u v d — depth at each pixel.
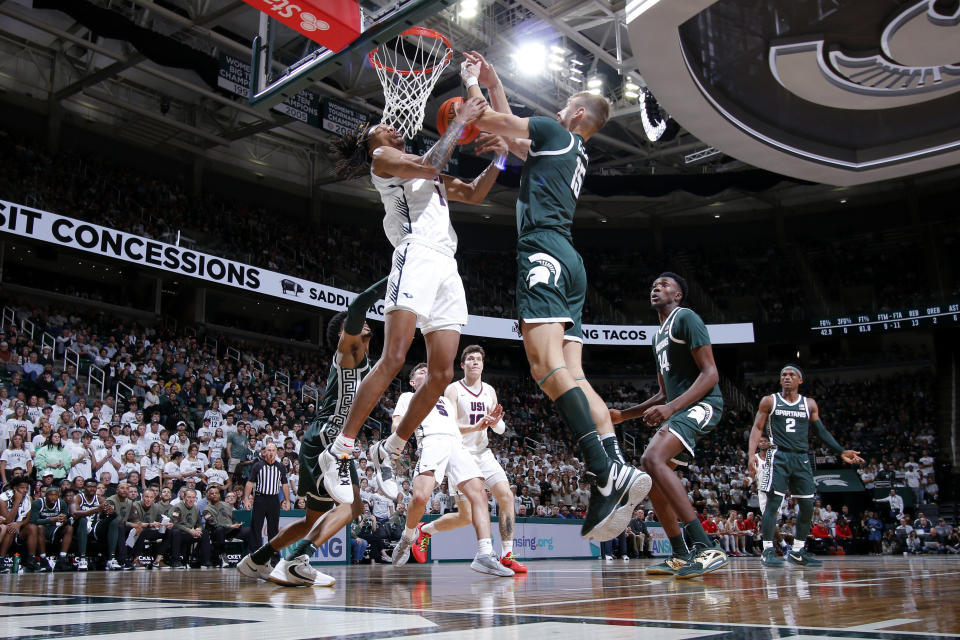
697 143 23.80
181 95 21.27
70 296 18.27
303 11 6.24
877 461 22.17
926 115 13.95
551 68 18.94
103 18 14.64
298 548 3.92
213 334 20.67
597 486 2.98
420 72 6.11
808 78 12.45
